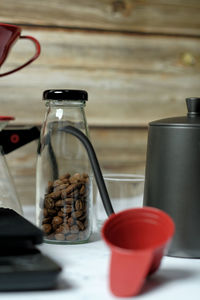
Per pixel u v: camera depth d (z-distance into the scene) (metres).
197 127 0.61
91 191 0.72
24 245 0.53
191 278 0.55
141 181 0.75
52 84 1.00
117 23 1.03
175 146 0.62
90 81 1.02
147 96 1.06
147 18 1.05
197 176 0.61
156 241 0.52
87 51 1.02
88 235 0.71
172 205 0.62
